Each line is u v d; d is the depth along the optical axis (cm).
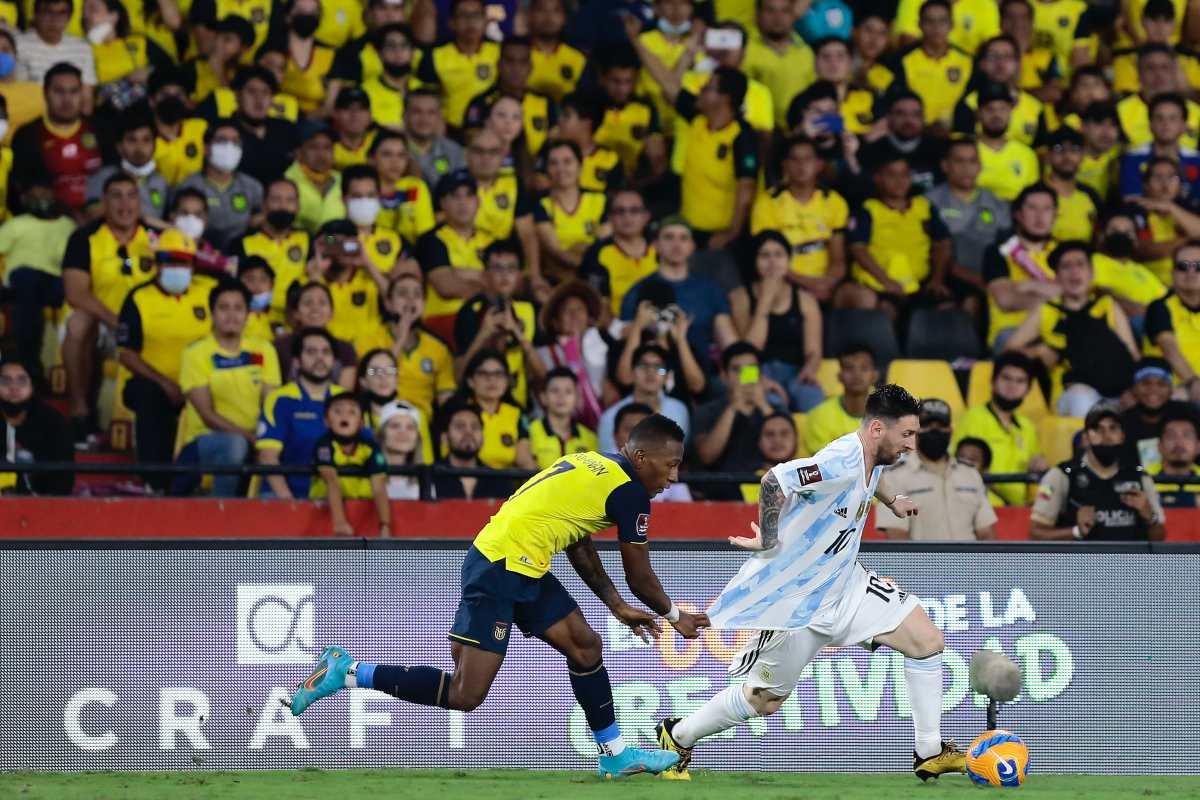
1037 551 2564
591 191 4369
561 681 2497
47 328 3891
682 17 4581
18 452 3584
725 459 3875
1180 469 3900
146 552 2459
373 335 3953
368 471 3422
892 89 4631
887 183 4366
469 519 3494
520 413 3791
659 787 2189
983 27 4791
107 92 4184
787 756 2508
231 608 2469
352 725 2469
